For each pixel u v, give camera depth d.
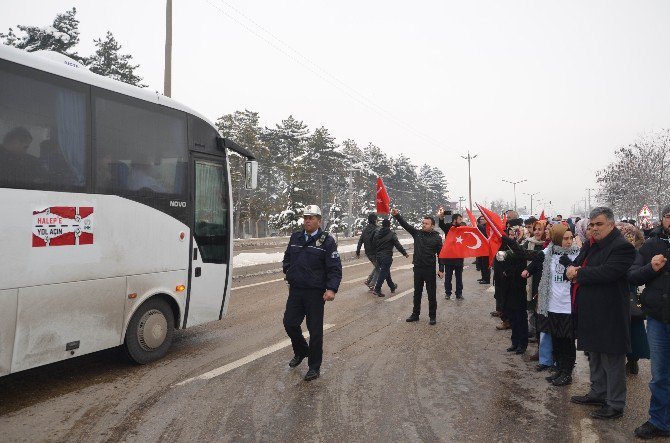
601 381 4.56
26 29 27.98
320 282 5.23
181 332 7.27
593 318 4.30
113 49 33.06
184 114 6.20
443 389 4.98
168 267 5.84
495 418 4.25
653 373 3.92
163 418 4.07
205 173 6.51
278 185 60.38
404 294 11.48
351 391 4.85
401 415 4.27
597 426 4.11
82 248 4.82
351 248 26.28
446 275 11.05
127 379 5.07
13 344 4.25
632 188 35.38
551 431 3.99
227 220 6.90
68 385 4.87
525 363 6.00
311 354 5.21
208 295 6.51
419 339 7.10
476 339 7.17
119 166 5.26
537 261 6.03
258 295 10.72
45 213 4.49
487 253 7.86
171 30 15.41
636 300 5.37
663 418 3.85
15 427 3.86
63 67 4.77
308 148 58.66
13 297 4.23
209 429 3.88
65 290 4.66
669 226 3.85
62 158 4.67
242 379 5.12
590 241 4.47
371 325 8.02
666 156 34.94
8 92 4.27
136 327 5.52
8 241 4.20
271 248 30.88
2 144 4.19
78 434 3.75
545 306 5.28
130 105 5.44
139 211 5.46
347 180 60.84
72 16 29.47
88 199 4.89
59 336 4.62
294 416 4.18
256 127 53.41
